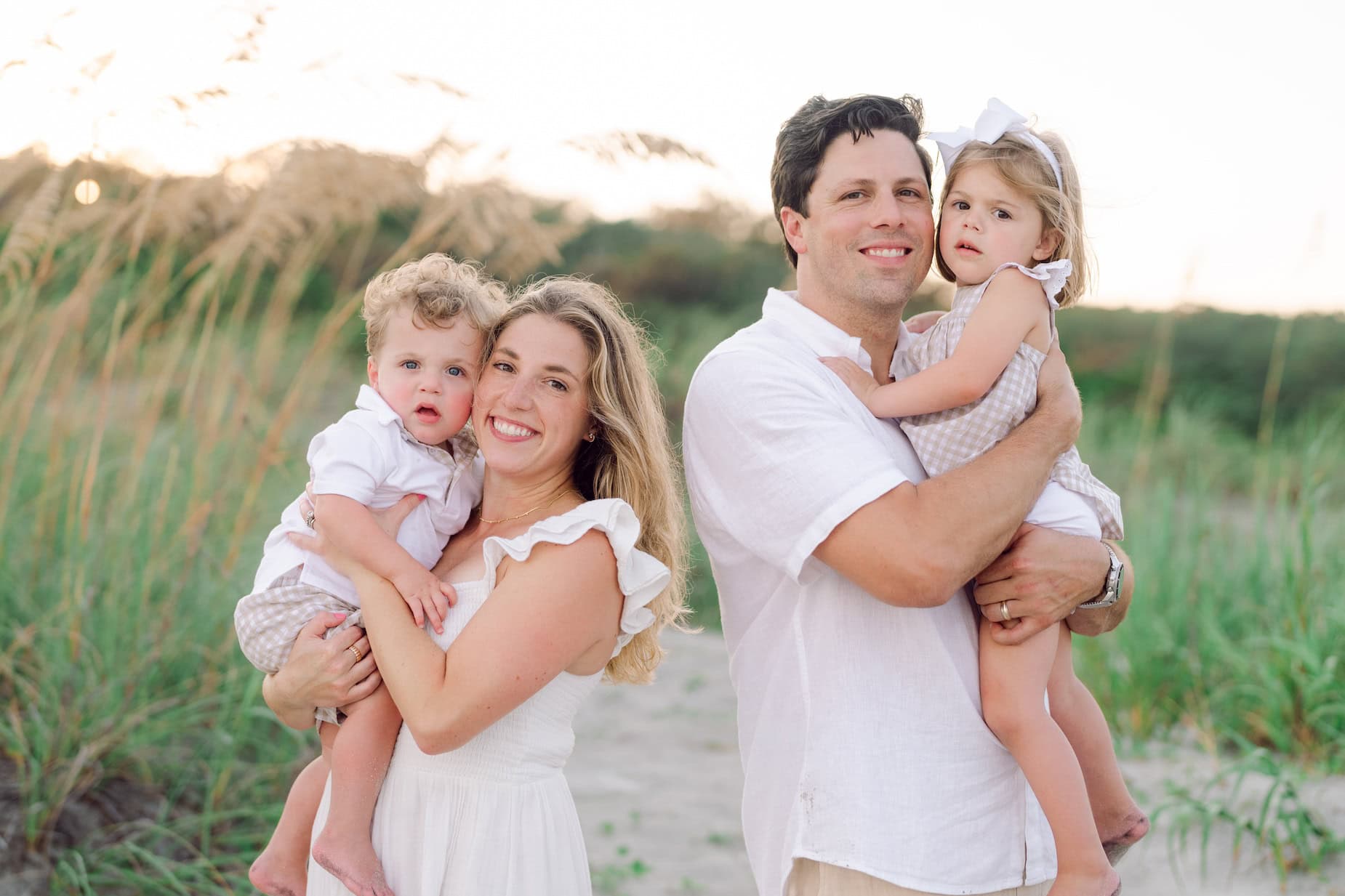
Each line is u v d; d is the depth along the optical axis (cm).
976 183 254
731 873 451
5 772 410
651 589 234
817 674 231
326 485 239
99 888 377
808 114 258
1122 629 605
